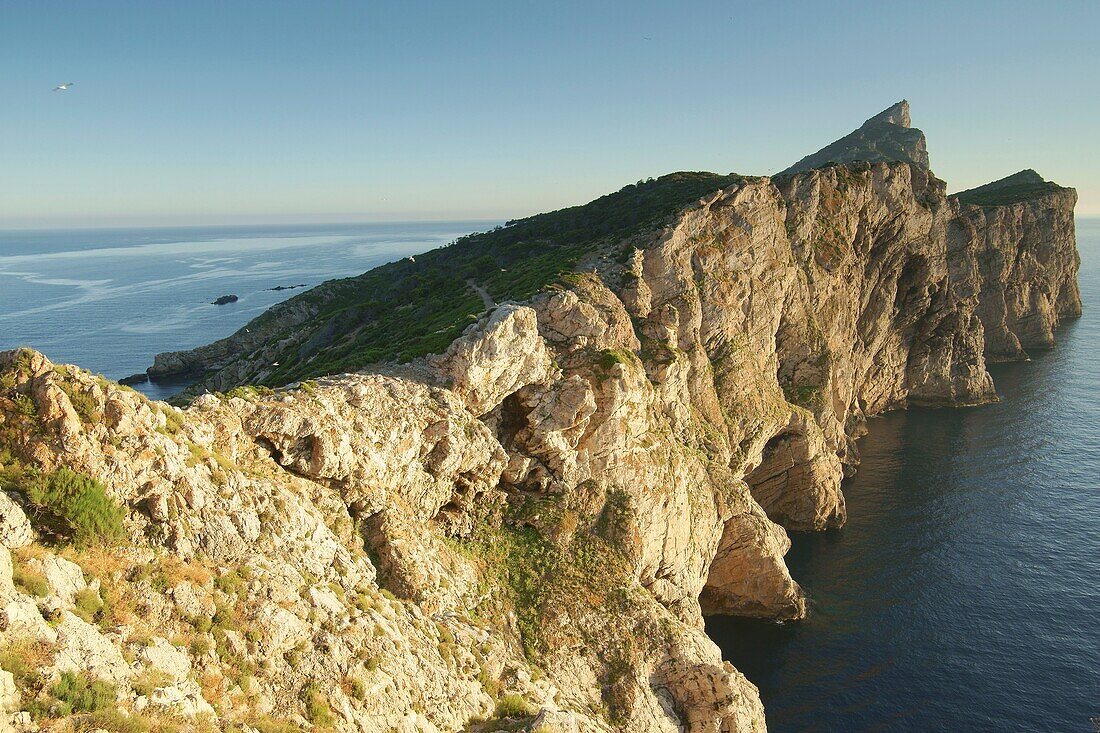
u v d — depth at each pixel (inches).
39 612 690.8
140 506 913.5
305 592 1041.5
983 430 4739.2
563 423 2000.5
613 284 2728.8
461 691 1193.4
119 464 884.0
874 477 3966.5
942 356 5388.8
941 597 2689.5
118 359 5974.4
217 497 1025.5
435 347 1952.5
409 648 1155.9
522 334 1957.4
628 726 1637.6
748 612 2657.5
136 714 687.7
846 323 4343.0
